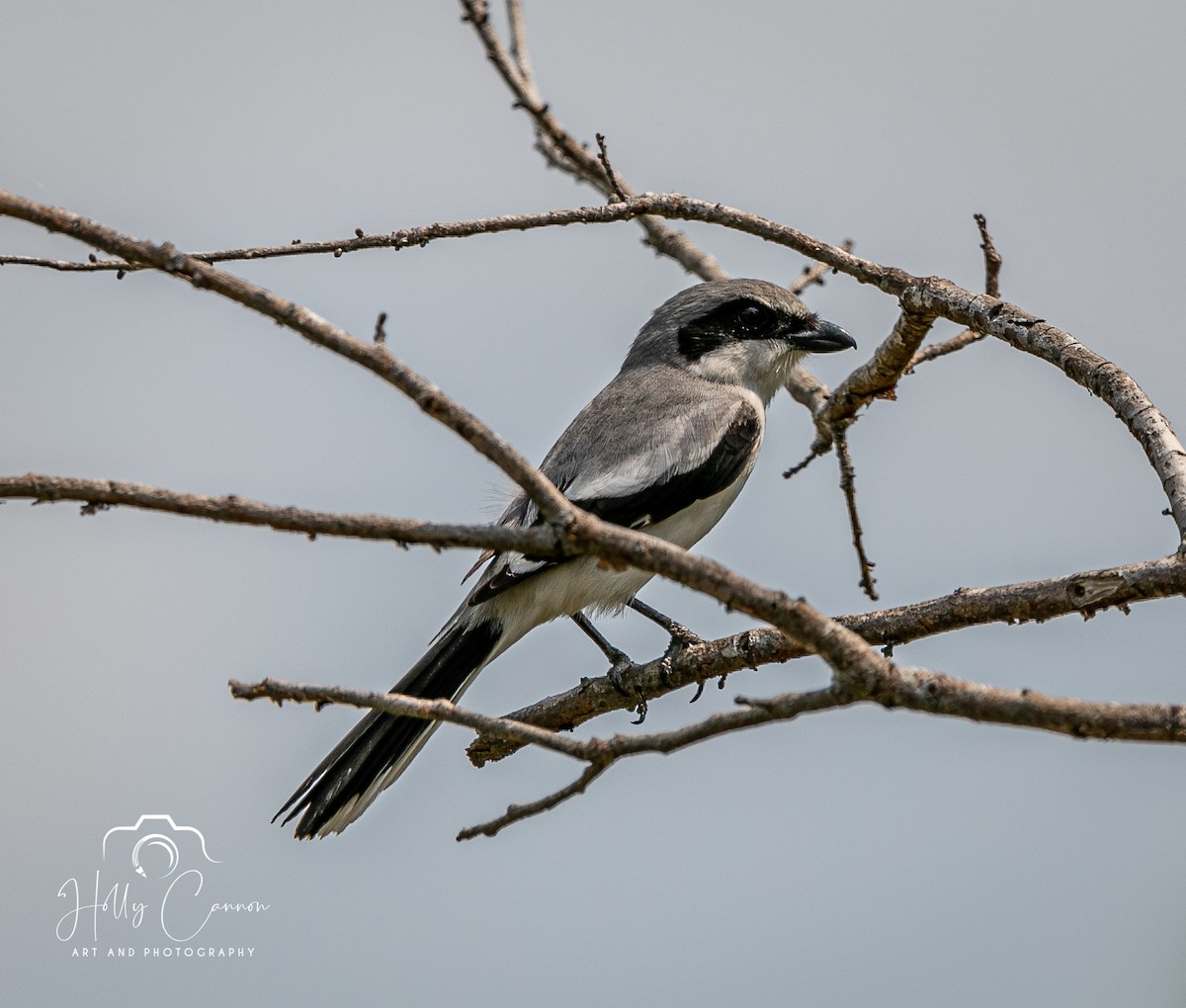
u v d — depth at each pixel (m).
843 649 5.10
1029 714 4.96
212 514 5.68
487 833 5.68
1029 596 7.57
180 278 5.78
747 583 5.29
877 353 8.70
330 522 5.63
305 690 6.04
